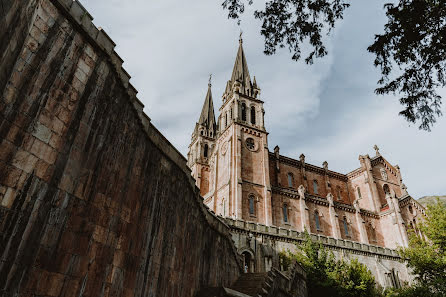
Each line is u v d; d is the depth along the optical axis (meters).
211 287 17.95
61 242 8.57
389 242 51.69
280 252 34.12
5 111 7.33
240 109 52.38
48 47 8.79
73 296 8.74
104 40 11.06
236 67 61.75
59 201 8.66
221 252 22.73
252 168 47.03
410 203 56.00
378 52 10.56
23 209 7.58
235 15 11.38
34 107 8.19
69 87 9.45
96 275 9.74
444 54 10.08
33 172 7.96
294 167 54.53
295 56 11.95
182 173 17.50
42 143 8.32
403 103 10.98
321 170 57.56
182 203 17.19
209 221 21.42
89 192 9.88
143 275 12.45
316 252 31.78
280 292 22.28
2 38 6.39
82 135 9.79
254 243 33.22
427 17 9.66
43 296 7.82
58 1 9.14
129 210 11.99
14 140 7.55
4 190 7.19
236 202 42.34
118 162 11.60
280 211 45.25
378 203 55.41
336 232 47.31
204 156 65.06
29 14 7.83
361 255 41.09
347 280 29.94
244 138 49.19
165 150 15.68
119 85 11.95
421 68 10.49
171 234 15.38
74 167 9.34
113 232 10.84
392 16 9.98
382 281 39.84
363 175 58.47
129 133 12.53
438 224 32.25
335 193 57.25
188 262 16.98
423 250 32.56
